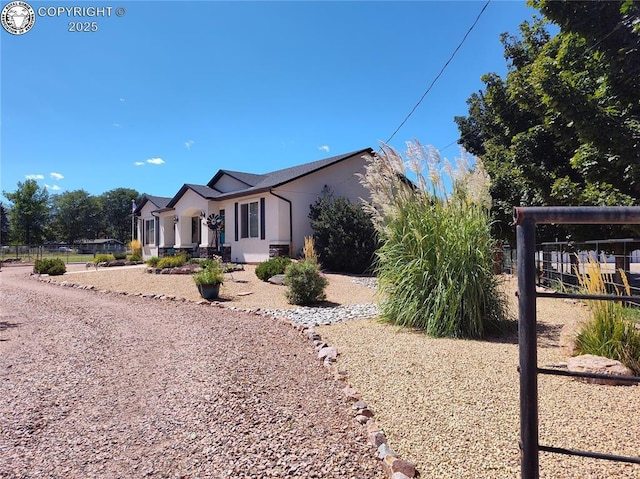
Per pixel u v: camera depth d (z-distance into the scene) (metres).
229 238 16.88
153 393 3.44
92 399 3.33
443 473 2.14
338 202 13.62
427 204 5.84
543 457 2.20
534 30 11.65
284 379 3.66
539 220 1.24
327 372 3.83
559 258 8.91
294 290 8.10
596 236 7.94
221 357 4.36
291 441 2.57
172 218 21.59
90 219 58.00
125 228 61.75
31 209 46.88
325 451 2.45
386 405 2.99
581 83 5.96
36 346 5.00
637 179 5.27
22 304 8.34
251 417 2.91
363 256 12.49
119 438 2.68
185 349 4.77
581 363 3.43
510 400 2.96
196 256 19.30
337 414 2.93
